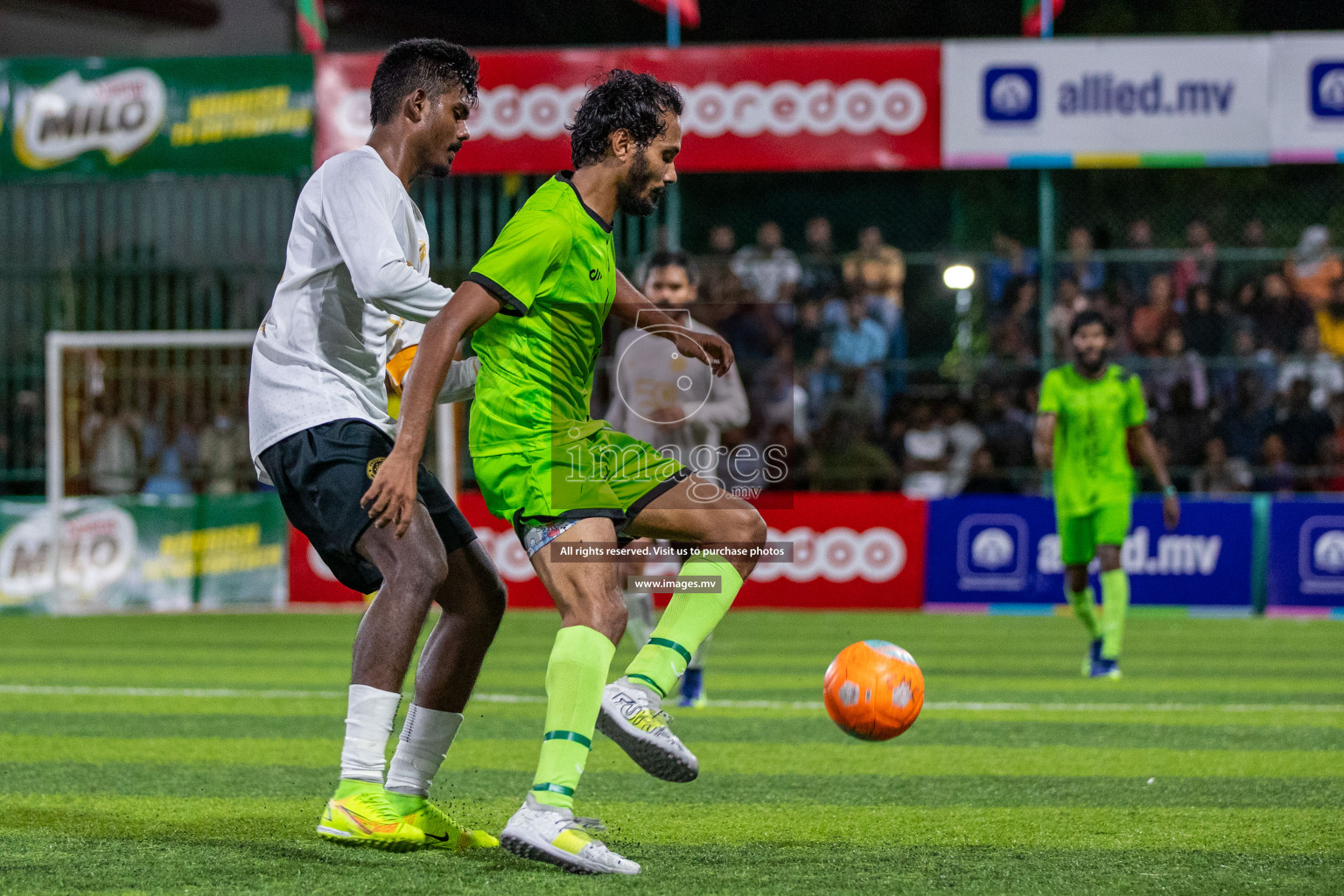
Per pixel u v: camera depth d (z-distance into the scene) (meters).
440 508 10.27
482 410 9.56
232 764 14.18
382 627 9.85
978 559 34.19
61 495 36.41
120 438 36.66
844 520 34.56
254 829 10.84
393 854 9.93
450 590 10.29
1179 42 32.75
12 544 35.56
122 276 37.09
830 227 43.97
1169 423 36.09
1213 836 10.73
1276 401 36.53
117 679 22.12
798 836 10.71
